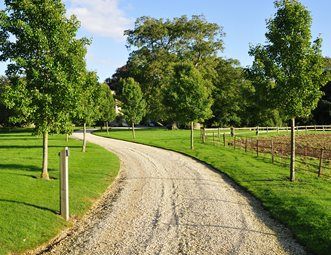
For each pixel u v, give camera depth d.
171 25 73.50
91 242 11.24
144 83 72.31
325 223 12.29
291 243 11.17
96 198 16.72
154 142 44.41
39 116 18.61
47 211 13.35
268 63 19.19
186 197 16.91
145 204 15.66
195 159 29.78
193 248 10.75
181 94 36.38
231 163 26.17
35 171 21.45
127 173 23.42
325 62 19.38
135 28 74.25
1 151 33.56
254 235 11.87
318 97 18.92
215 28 72.44
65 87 17.94
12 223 11.68
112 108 63.25
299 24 18.67
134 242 11.23
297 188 17.81
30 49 18.39
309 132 61.66
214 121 78.31
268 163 26.14
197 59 72.44
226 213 14.33
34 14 17.98
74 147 38.72
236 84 76.06
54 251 10.56
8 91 17.50
